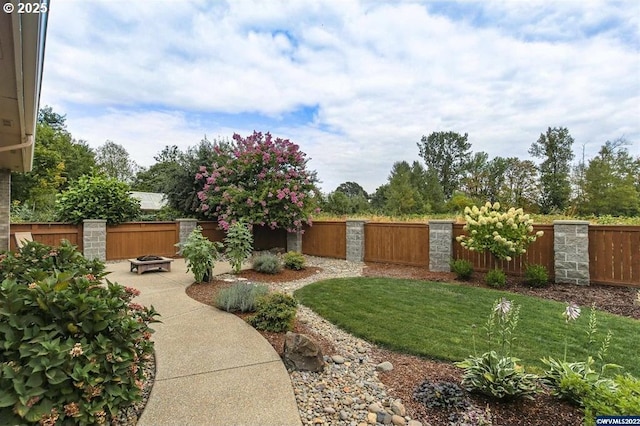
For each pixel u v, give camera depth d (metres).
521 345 3.83
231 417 2.42
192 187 12.46
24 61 2.38
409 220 11.44
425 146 37.78
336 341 4.07
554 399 2.60
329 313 5.05
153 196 24.67
